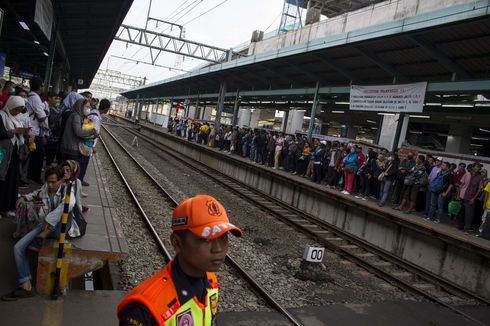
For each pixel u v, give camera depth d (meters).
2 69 14.34
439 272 9.91
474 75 14.23
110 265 6.59
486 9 9.95
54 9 15.95
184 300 1.49
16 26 18.34
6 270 4.80
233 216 12.24
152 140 38.38
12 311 4.07
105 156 20.56
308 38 22.66
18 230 4.99
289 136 19.34
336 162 15.84
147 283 1.54
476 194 10.66
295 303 6.53
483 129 26.25
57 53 24.20
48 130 8.88
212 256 1.51
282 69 22.23
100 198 8.39
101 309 4.44
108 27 19.09
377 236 12.02
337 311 6.45
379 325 6.18
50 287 4.58
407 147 16.58
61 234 4.53
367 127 39.41
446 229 10.52
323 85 20.31
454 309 7.30
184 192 14.70
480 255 8.96
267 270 7.87
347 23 19.50
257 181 19.34
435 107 20.44
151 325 1.43
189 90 43.50
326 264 8.98
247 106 39.72
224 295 6.33
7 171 5.95
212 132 28.64
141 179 15.59
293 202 16.34
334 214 13.95
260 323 5.54
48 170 4.74
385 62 15.61
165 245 8.23
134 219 9.67
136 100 73.62
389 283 8.38
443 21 11.05
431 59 14.13
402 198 13.41
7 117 5.56
